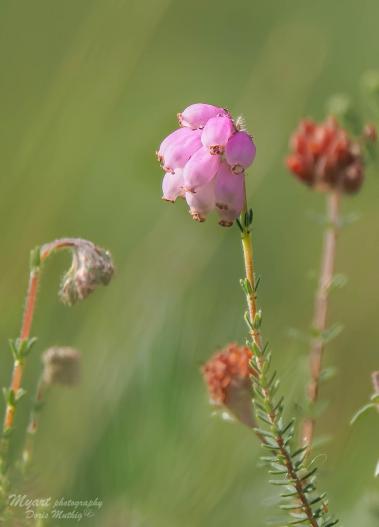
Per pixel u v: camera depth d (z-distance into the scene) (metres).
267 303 0.76
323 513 0.56
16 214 0.76
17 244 0.75
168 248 0.70
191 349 0.62
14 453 0.62
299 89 0.85
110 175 0.81
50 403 0.62
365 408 0.57
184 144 0.56
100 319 0.65
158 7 0.84
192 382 0.61
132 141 0.84
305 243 0.82
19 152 0.80
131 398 0.61
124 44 0.83
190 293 0.68
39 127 0.81
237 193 0.55
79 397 0.62
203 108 0.56
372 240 0.78
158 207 0.80
